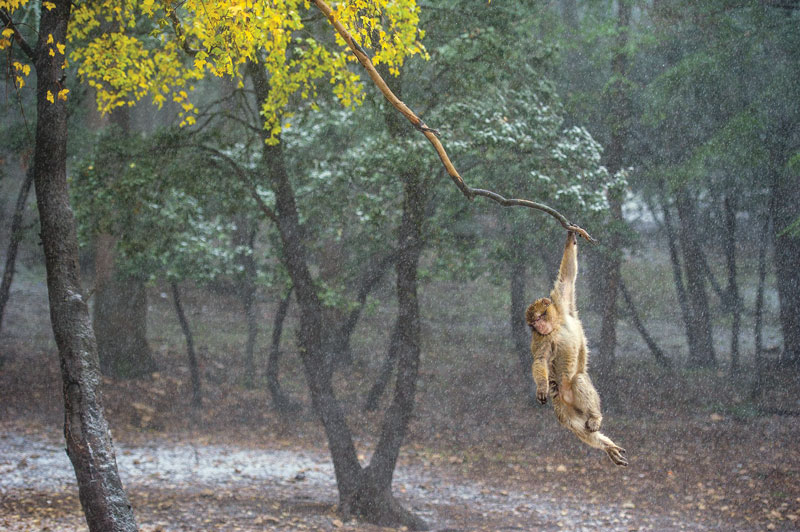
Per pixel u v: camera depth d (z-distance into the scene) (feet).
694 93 72.18
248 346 83.30
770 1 68.59
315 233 55.77
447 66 48.73
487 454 65.92
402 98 49.11
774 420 70.64
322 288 51.98
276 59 35.45
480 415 75.87
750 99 70.79
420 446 68.64
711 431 68.90
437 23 50.01
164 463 61.26
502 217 60.95
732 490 55.47
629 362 88.28
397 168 45.68
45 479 53.47
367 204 49.60
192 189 49.44
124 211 51.44
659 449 65.57
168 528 43.57
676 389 79.97
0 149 76.79
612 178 56.95
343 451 49.65
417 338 51.08
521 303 79.77
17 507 45.55
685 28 74.90
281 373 87.25
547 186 47.62
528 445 68.33
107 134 60.54
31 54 27.04
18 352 87.81
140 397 78.13
